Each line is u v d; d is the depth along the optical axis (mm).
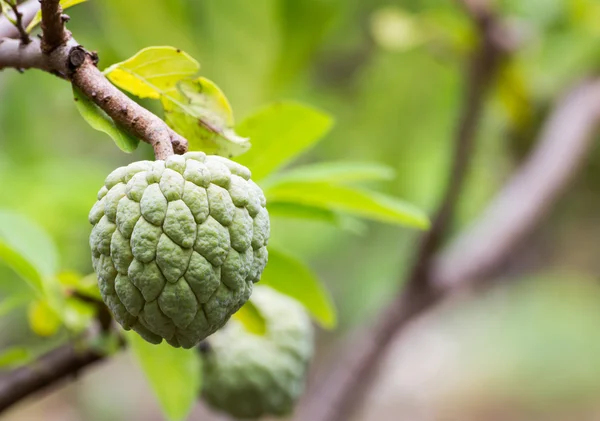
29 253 1712
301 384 2006
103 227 1062
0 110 3078
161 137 1113
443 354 6535
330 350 5160
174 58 1235
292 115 1474
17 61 1152
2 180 2893
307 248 3564
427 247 2689
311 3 3125
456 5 2822
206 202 1051
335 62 3857
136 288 1049
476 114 2609
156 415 5520
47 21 1109
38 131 3178
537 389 6152
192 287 1034
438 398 6059
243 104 3215
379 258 4039
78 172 3016
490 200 3752
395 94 3521
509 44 2699
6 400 1595
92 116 1133
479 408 5973
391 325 2777
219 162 1100
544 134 3412
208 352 1849
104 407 5551
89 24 3129
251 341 1922
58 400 5789
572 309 6512
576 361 6336
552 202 3164
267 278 1650
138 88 1273
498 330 6637
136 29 2969
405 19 3156
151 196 1040
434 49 3197
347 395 2740
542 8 3150
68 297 1561
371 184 3412
